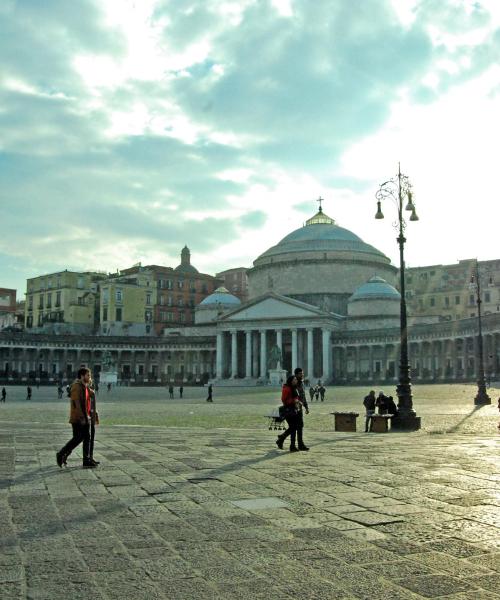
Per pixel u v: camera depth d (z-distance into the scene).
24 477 16.70
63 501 13.70
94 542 10.59
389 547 10.29
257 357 139.38
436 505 13.17
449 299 163.50
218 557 9.80
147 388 123.50
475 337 107.44
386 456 20.62
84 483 15.80
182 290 175.38
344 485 15.36
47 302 170.88
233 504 13.36
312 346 130.50
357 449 22.91
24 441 25.81
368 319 136.88
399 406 34.22
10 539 10.75
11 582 8.67
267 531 11.25
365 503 13.38
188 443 25.39
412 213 37.19
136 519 12.11
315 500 13.70
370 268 155.25
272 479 16.25
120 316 160.75
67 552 10.04
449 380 109.94
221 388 118.50
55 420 40.97
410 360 125.81
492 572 9.08
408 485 15.31
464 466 18.23
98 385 126.00
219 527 11.52
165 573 9.06
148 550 10.15
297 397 22.67
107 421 41.94
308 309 131.38
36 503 13.52
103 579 8.81
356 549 10.19
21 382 134.12
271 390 103.19
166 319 170.75
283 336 143.12
